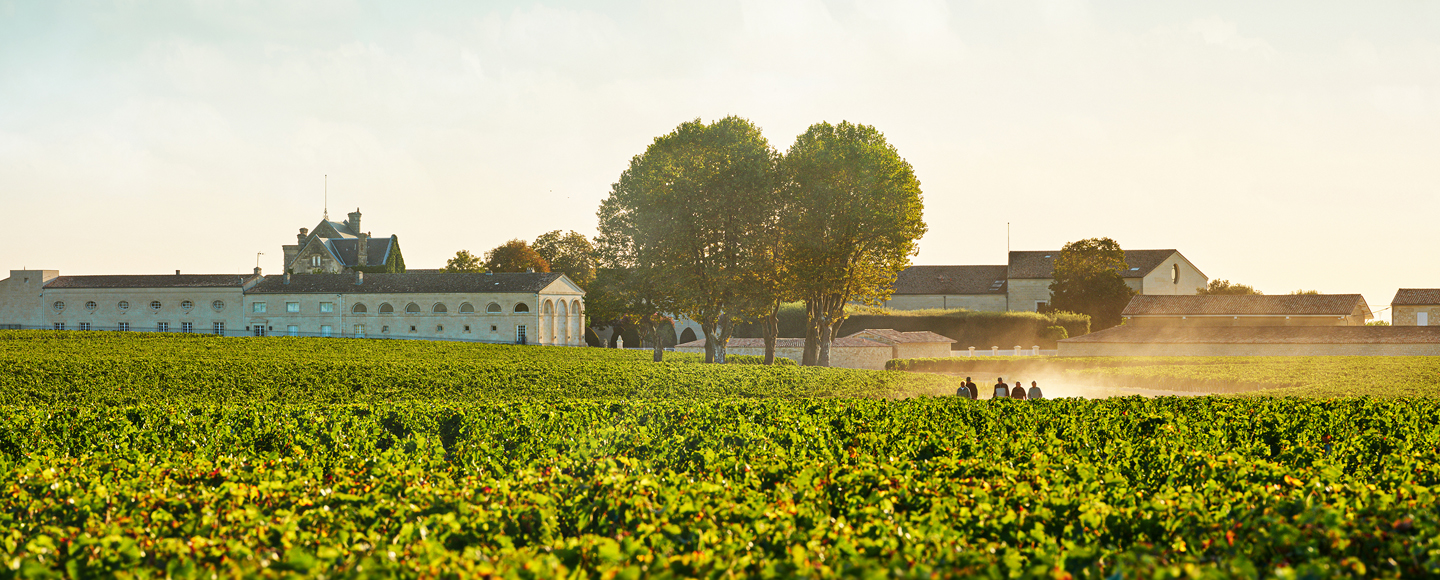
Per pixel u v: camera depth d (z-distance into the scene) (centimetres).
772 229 5216
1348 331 6225
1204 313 8250
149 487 1023
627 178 5362
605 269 5553
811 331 5550
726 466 1181
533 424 1822
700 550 715
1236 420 1811
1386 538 723
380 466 1212
